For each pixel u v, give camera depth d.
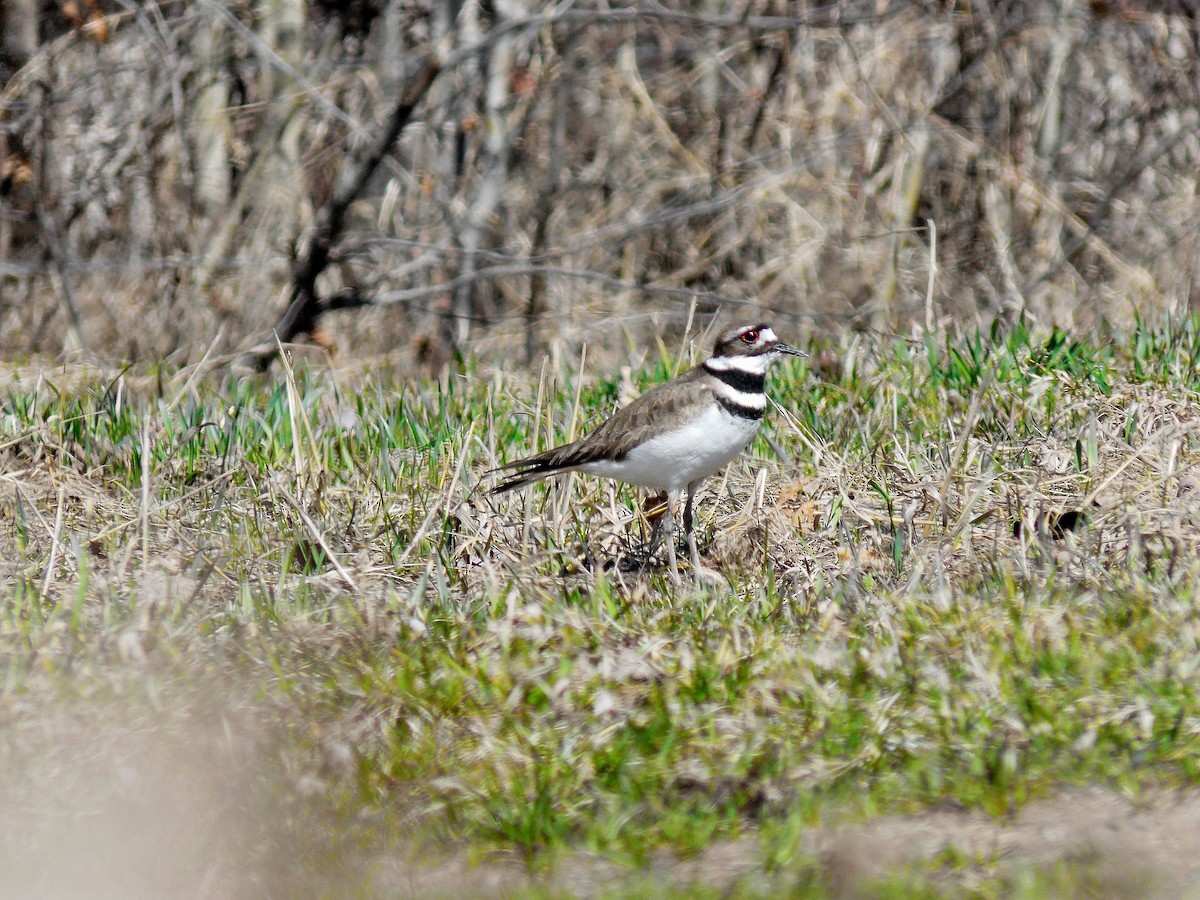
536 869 7.01
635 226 20.88
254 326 21.11
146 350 21.28
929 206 23.03
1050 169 23.19
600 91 23.16
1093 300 21.17
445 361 20.67
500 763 7.91
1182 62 23.52
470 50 18.72
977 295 22.16
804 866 6.81
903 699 8.18
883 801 7.34
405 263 22.36
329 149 20.89
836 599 9.88
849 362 15.68
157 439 13.83
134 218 22.47
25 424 13.97
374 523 11.91
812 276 21.31
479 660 8.98
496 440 13.53
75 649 9.28
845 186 21.50
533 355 21.55
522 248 22.69
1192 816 6.96
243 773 7.79
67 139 22.58
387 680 8.71
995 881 6.54
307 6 22.02
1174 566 9.94
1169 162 24.22
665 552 11.72
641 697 8.51
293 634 9.48
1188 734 7.64
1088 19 22.81
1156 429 12.40
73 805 7.61
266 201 21.53
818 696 8.23
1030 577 9.89
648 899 6.59
